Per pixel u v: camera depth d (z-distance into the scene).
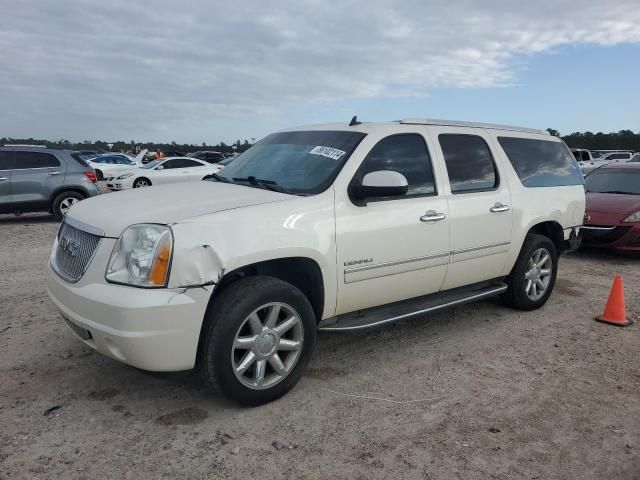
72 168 12.47
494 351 4.62
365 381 3.95
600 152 37.28
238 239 3.26
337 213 3.77
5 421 3.25
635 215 8.55
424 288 4.52
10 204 11.83
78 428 3.20
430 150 4.57
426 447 3.11
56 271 3.61
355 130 4.30
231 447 3.05
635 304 6.19
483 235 4.87
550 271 5.84
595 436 3.30
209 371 3.25
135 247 3.12
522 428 3.36
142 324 2.99
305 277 3.84
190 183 4.38
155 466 2.86
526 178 5.50
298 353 3.61
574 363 4.41
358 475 2.84
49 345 4.42
